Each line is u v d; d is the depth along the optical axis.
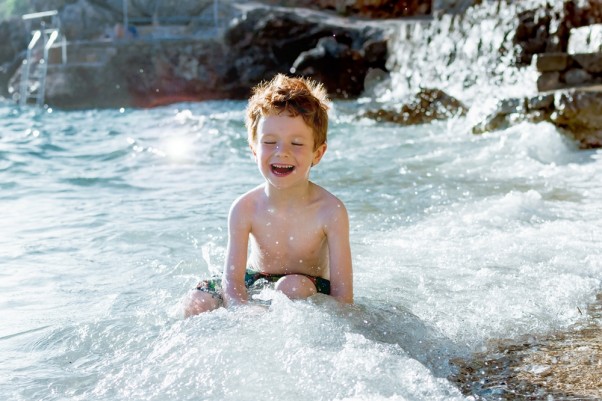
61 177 7.52
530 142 8.27
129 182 7.25
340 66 20.36
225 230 4.89
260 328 2.74
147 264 4.07
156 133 11.92
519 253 4.03
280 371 2.40
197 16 25.86
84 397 2.31
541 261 3.88
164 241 4.61
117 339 2.84
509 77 13.61
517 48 13.56
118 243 4.59
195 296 3.11
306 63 20.36
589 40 11.68
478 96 14.11
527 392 2.37
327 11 24.83
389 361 2.46
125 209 5.77
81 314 3.21
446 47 16.55
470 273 3.70
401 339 2.75
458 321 2.99
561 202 5.49
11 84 24.94
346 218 3.32
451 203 5.59
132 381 2.40
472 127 9.98
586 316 3.08
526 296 3.30
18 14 34.44
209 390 2.30
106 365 2.58
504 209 5.14
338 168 7.66
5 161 8.50
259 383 2.32
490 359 2.64
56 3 26.95
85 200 6.23
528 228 4.62
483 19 15.45
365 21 23.27
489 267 3.79
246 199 3.42
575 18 12.95
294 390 2.27
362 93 20.25
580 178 6.61
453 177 6.85
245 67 22.80
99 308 3.29
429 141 9.59
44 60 23.61
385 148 9.26
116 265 4.07
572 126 8.74
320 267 3.42
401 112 12.72
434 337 2.80
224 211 5.61
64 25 26.03
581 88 9.59
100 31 26.09
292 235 3.35
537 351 2.71
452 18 16.62
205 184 7.08
